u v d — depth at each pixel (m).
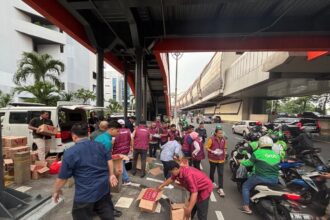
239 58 33.53
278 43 11.77
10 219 3.51
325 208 4.58
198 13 10.52
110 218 3.07
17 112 9.14
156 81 27.25
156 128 10.35
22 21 39.59
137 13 10.38
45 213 3.99
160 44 12.23
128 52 14.59
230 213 4.96
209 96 55.53
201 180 3.81
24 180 5.79
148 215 4.44
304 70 20.09
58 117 8.36
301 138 8.92
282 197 4.03
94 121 11.16
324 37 11.54
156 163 9.20
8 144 6.42
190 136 7.09
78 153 2.86
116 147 6.24
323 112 52.84
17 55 38.66
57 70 22.08
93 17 11.06
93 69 58.75
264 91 34.56
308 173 4.91
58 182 2.83
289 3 9.27
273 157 4.61
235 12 10.31
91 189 2.84
